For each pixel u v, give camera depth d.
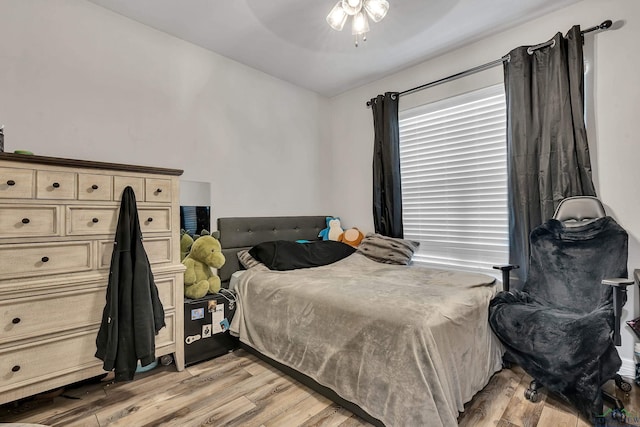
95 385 1.89
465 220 2.87
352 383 1.60
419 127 3.18
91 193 1.75
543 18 2.35
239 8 2.24
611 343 1.47
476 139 2.78
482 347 1.81
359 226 3.67
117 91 2.31
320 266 2.88
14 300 1.50
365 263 2.93
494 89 2.64
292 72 3.26
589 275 1.95
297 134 3.58
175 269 2.06
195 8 2.24
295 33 2.56
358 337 1.61
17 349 1.51
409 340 1.41
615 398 1.61
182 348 2.10
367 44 2.73
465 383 1.61
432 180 3.10
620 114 2.05
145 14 2.31
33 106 1.97
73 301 1.68
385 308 1.60
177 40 2.62
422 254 3.19
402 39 2.66
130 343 1.72
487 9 2.27
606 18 2.09
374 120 3.38
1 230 1.48
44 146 2.01
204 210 2.77
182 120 2.65
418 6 2.22
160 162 2.52
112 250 1.82
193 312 2.20
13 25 1.91
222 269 2.81
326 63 3.07
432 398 1.33
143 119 2.43
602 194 2.11
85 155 2.16
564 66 2.17
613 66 2.07
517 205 2.38
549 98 2.24
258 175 3.20
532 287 2.16
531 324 1.70
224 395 1.80
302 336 1.93
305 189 3.66
